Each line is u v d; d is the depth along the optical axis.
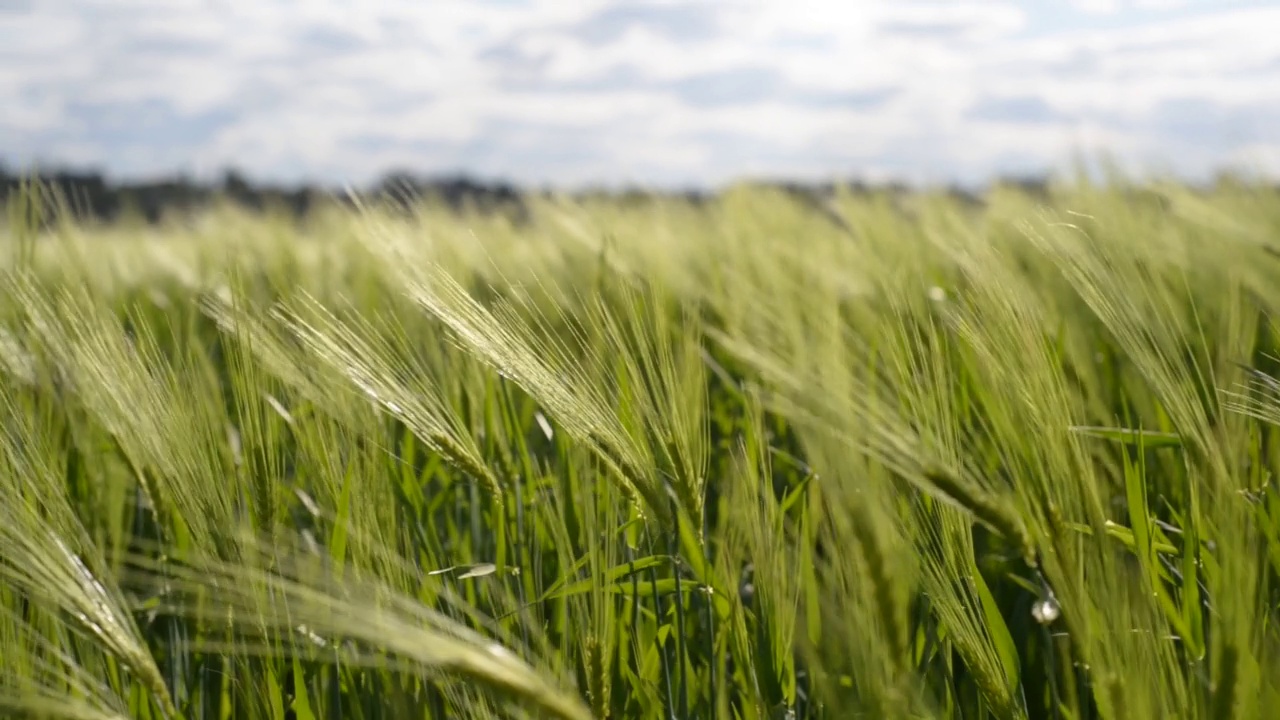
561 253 2.18
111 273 2.51
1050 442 0.89
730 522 1.07
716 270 1.91
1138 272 1.11
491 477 1.08
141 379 1.01
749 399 1.27
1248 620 0.78
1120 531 0.99
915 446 0.87
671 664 1.12
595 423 1.00
